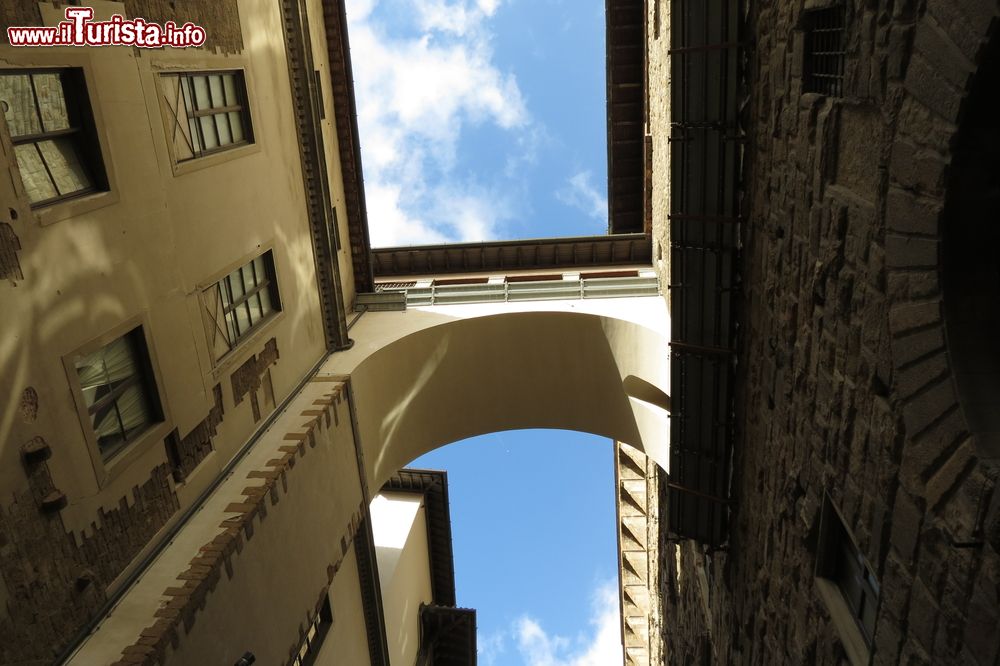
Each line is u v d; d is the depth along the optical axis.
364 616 18.58
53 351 7.86
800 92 8.16
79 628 8.23
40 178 8.04
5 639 7.11
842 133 7.07
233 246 12.18
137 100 9.55
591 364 18.98
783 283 9.27
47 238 7.86
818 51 7.82
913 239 5.54
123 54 9.28
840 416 7.49
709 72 10.54
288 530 12.43
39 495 7.61
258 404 13.21
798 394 8.92
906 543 6.12
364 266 19.16
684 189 11.48
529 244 20.69
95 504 8.52
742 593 12.96
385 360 17.36
